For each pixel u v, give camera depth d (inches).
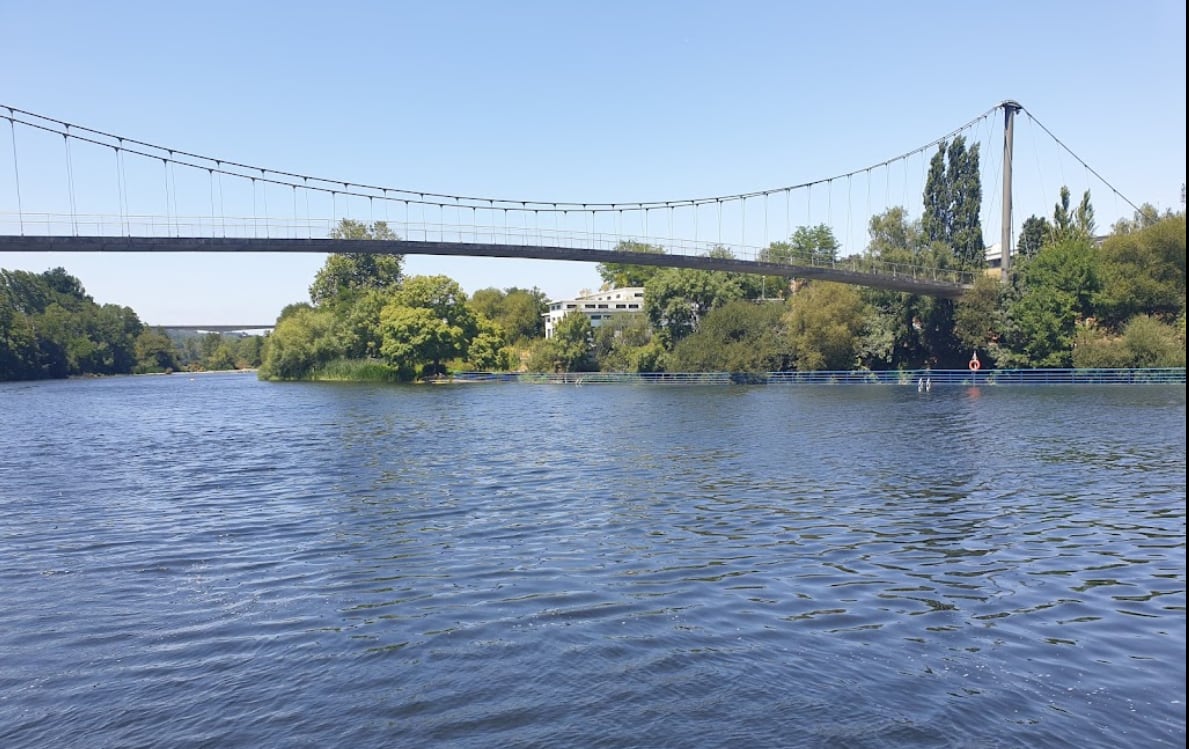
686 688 425.1
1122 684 417.7
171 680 447.8
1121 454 1206.3
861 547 694.5
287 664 465.1
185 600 582.9
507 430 1721.2
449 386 3786.9
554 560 667.4
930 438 1444.4
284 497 972.6
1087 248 2947.8
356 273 5590.6
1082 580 592.4
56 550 730.8
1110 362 2709.2
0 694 435.8
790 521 797.9
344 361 4616.1
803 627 504.4
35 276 6633.9
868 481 1018.1
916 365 3403.1
